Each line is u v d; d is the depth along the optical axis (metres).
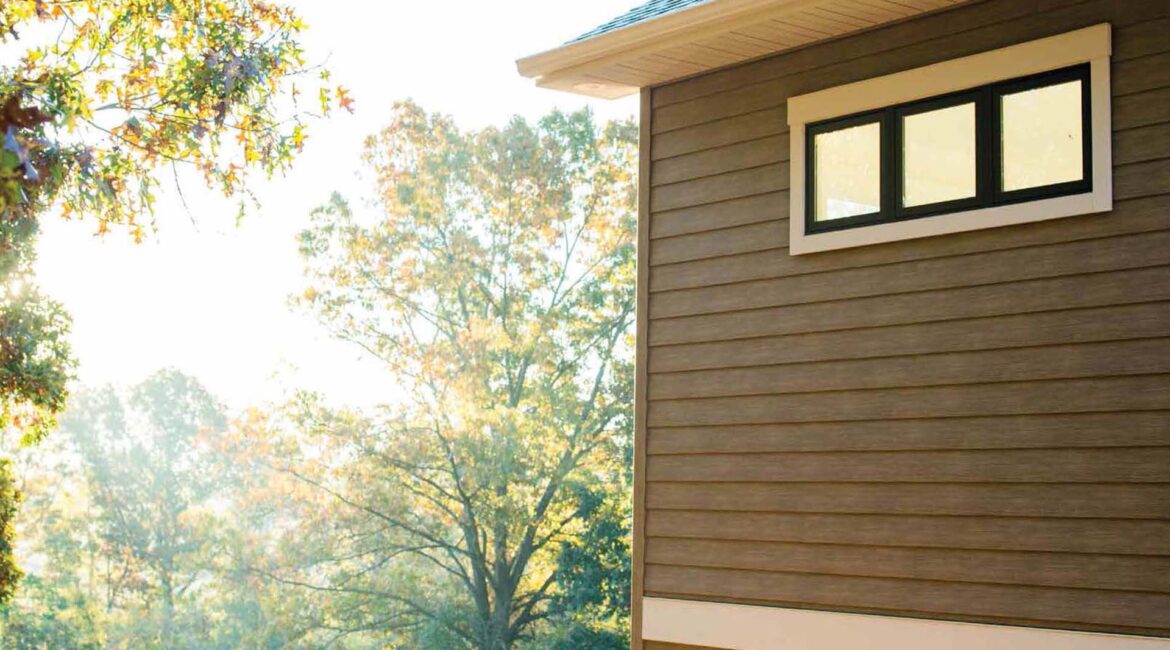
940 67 7.39
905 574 7.19
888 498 7.32
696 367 8.37
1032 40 7.03
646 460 8.56
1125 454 6.47
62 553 31.44
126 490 32.06
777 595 7.74
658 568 8.38
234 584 28.03
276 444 27.17
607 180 27.91
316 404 27.00
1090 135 6.76
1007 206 7.02
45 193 10.08
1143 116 6.59
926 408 7.24
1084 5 6.87
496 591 26.06
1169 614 6.23
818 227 7.88
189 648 28.81
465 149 28.06
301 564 26.50
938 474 7.14
